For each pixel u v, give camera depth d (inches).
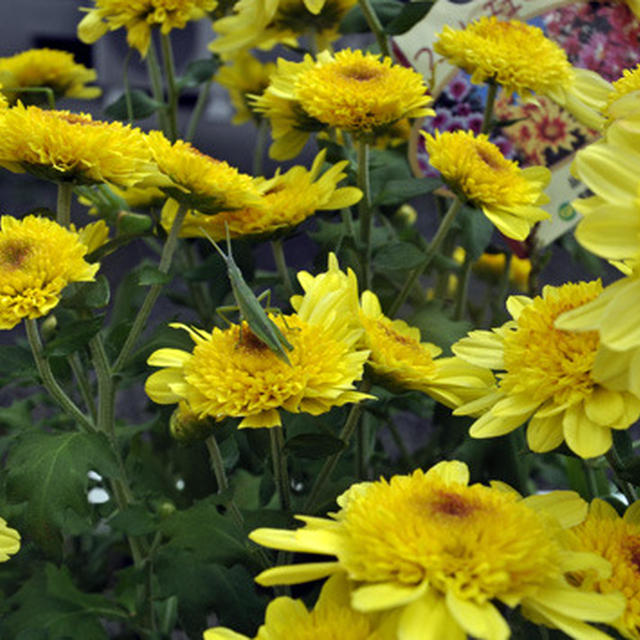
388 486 22.2
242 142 75.8
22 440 25.7
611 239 20.9
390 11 30.7
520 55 27.8
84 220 61.4
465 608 21.0
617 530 23.4
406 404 31.1
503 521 21.6
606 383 21.5
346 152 29.1
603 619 21.2
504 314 33.2
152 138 26.1
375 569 21.4
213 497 25.5
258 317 23.4
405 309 37.7
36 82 32.7
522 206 26.6
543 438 23.0
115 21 30.0
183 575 25.6
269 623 22.0
